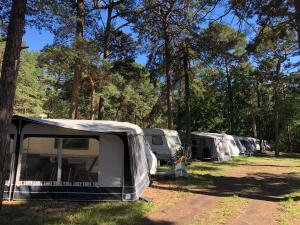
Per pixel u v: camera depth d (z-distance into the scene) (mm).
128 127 10695
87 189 9945
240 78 39469
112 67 19141
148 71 24828
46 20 12898
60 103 43500
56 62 17422
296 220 8445
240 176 16578
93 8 19781
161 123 48438
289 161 26844
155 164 14523
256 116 47594
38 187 9891
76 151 10156
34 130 10109
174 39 23781
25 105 34750
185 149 23141
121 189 9984
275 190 12555
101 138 10148
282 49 29000
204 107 44562
